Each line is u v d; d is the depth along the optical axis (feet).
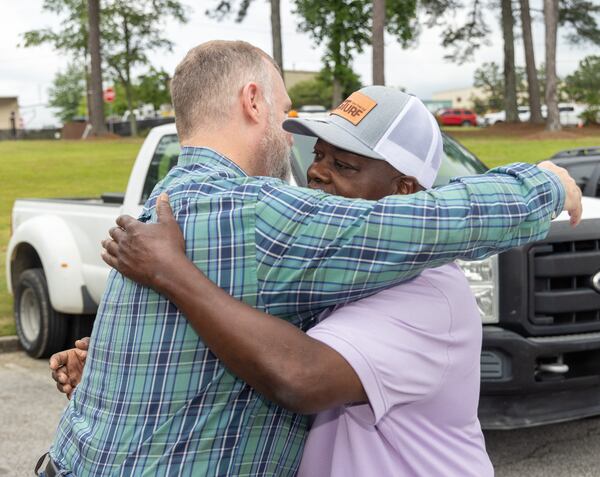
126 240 5.61
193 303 5.33
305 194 5.65
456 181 5.82
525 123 131.75
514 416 14.64
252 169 6.28
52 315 24.22
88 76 184.96
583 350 14.75
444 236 5.41
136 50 171.22
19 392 21.52
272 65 6.49
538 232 5.78
